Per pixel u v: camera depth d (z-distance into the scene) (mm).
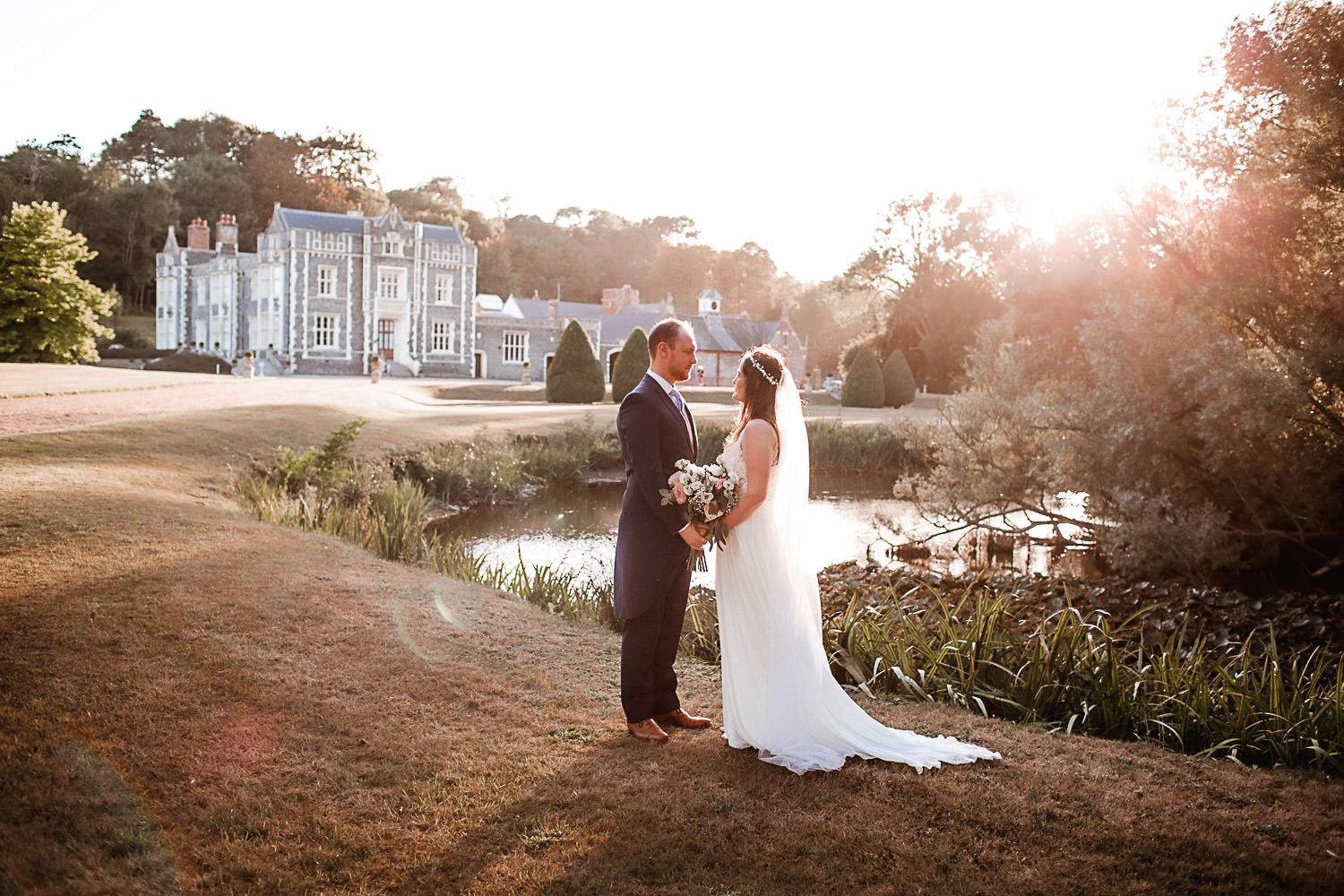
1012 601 8406
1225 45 9422
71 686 4016
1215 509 9875
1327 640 7199
